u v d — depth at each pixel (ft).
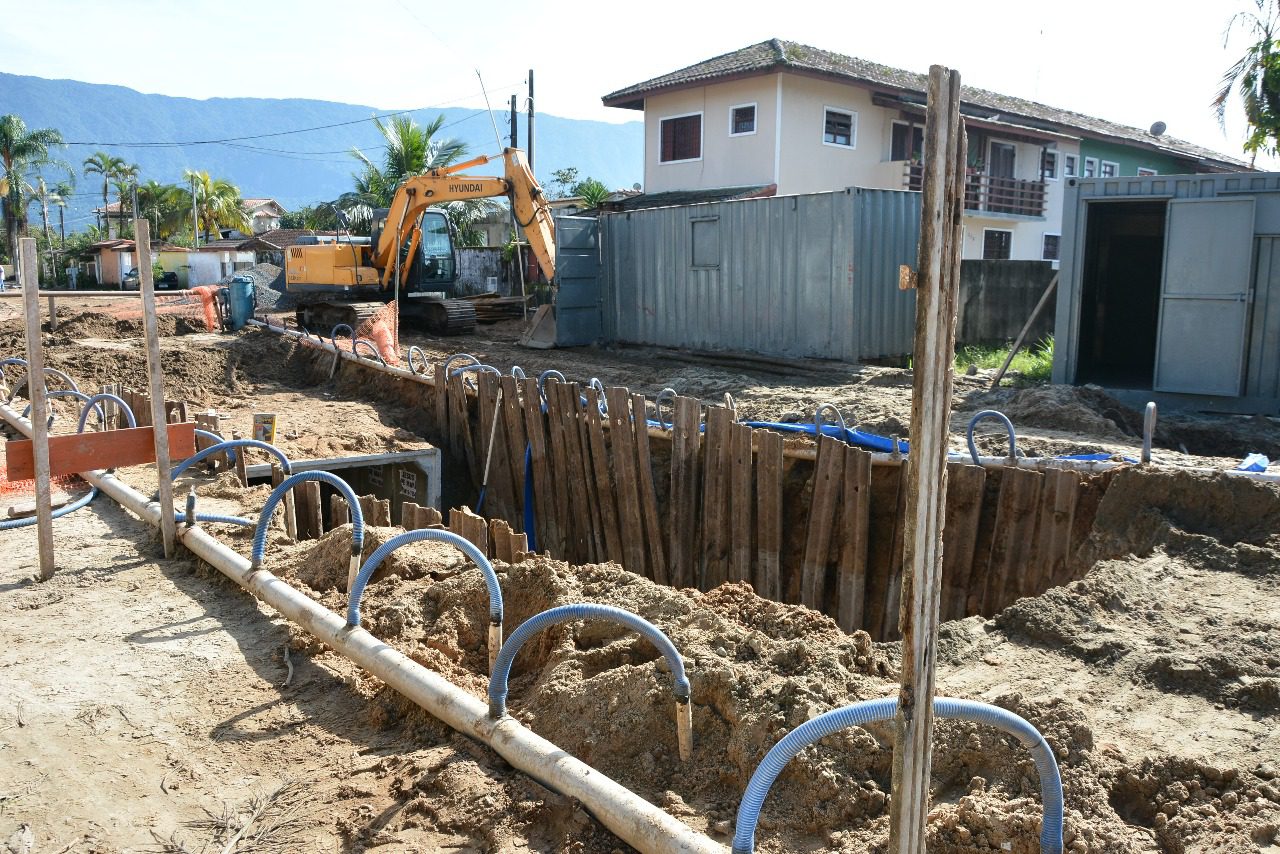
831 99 82.48
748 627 16.44
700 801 12.48
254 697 15.83
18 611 19.38
